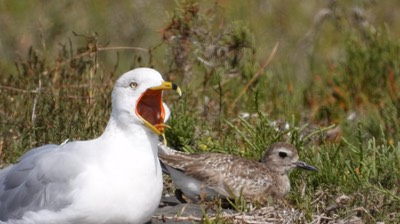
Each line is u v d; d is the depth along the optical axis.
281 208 12.23
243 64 16.19
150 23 20.19
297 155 13.21
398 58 17.05
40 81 14.44
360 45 17.34
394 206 12.27
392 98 16.00
